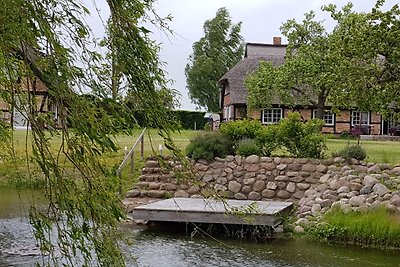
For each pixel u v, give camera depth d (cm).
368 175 1248
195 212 1065
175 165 357
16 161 391
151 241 1013
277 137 1452
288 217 1183
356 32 1400
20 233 1026
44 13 281
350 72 1399
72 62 293
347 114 3234
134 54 304
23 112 293
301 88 2958
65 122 286
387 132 3250
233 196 1389
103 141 286
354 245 1020
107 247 305
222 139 1477
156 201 1295
